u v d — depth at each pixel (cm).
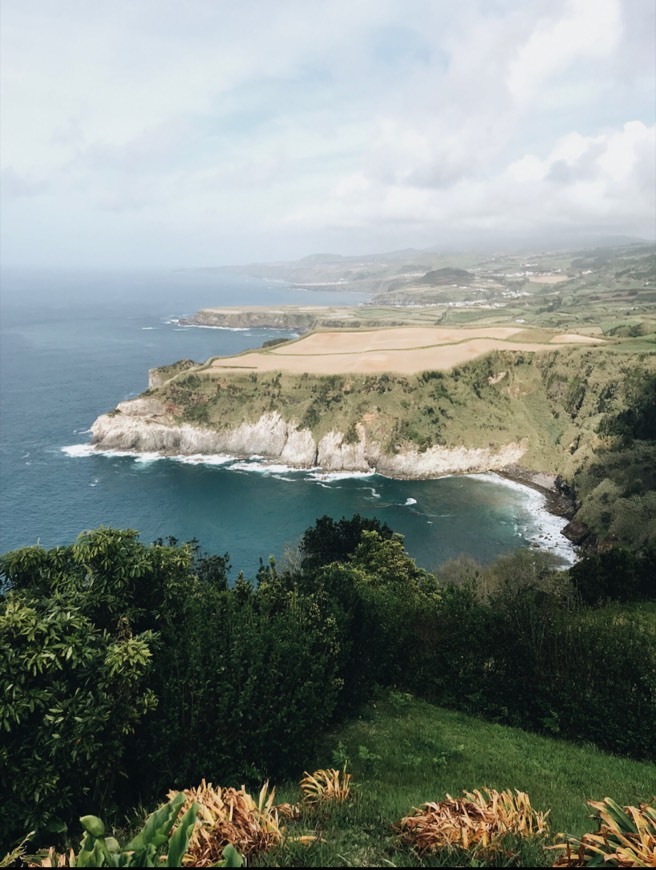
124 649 1153
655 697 1792
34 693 1052
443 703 2158
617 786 1322
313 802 822
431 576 4119
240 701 1270
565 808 1049
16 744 1049
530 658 2014
